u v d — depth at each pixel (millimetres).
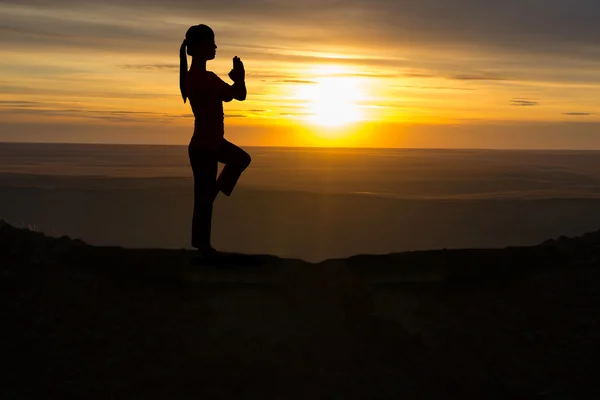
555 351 5168
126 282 5949
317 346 5105
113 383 4582
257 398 4500
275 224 70250
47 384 4508
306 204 92188
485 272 6332
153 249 6352
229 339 5152
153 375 4699
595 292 5934
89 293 5703
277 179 151375
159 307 5562
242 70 5812
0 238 6477
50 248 6414
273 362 4895
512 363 5027
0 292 5578
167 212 75938
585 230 66500
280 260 6227
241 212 82250
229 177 6004
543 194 110250
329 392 4598
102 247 6402
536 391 4723
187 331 5238
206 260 6086
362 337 5266
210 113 5793
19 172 144875
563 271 6379
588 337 5293
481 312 5699
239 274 6004
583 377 4832
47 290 5680
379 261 6293
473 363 5035
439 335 5359
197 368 4797
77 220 66625
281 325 5352
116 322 5312
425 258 6383
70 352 4891
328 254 50031
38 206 79062
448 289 6051
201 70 5801
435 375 4871
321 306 5648
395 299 5828
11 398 4305
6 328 5098
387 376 4812
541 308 5754
